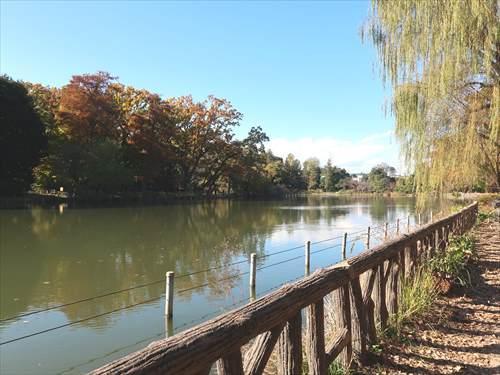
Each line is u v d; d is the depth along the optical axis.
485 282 7.04
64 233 22.50
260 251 17.61
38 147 38.66
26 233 22.28
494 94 9.73
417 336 4.58
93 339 7.49
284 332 2.78
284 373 2.78
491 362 3.90
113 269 13.74
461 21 8.94
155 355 1.66
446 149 11.48
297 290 2.77
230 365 2.11
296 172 109.00
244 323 2.16
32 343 7.33
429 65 9.88
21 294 10.66
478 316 5.29
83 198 42.06
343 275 3.50
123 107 49.50
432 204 14.76
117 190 46.50
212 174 63.81
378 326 4.52
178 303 9.77
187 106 58.50
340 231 25.19
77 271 13.41
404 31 10.19
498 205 19.86
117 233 22.97
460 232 11.52
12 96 37.16
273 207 52.38
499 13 9.04
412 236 5.79
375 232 23.31
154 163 50.19
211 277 12.46
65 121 43.38
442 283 6.29
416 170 11.80
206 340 1.89
